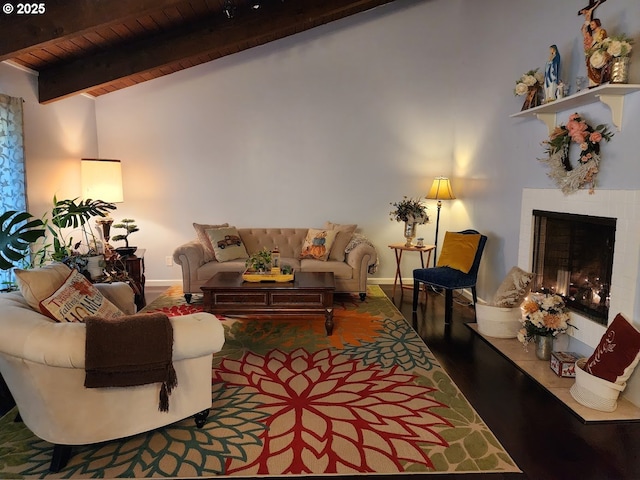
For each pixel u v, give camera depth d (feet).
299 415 7.71
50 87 13.19
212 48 13.61
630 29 8.23
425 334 12.00
